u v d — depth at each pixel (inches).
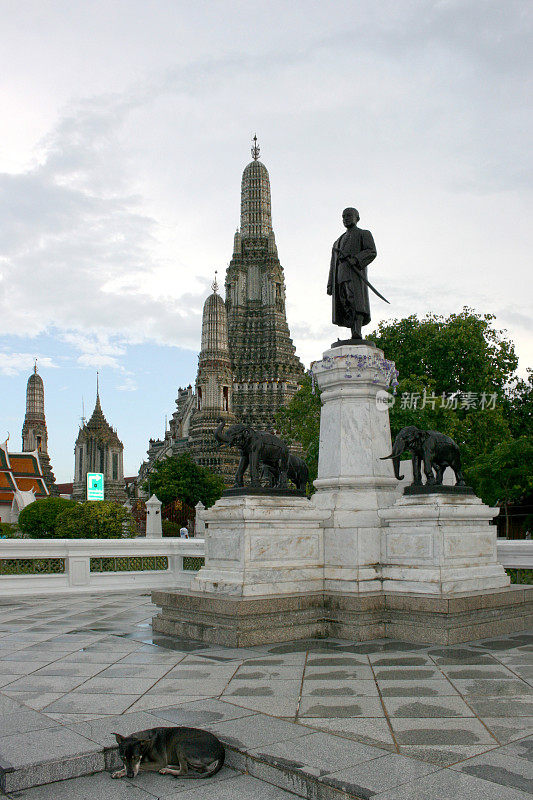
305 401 2033.7
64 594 775.7
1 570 768.9
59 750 244.7
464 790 206.7
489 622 454.0
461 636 433.7
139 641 455.2
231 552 473.4
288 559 481.1
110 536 1669.5
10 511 3408.0
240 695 313.1
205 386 3944.4
